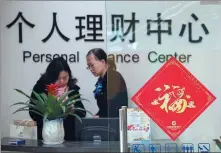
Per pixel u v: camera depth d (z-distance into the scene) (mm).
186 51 1804
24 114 2324
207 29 1856
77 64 2754
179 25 1915
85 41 2791
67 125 2146
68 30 2797
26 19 2756
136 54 1869
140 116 1624
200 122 1585
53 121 2100
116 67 1843
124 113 1635
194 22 1893
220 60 1698
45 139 2098
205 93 1611
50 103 2076
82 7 2789
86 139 2080
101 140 2070
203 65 1678
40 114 2186
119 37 1939
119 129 1688
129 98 1679
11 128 2287
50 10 2789
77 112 2293
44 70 2732
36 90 2619
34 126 2197
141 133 1605
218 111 1601
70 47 2787
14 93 2609
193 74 1652
